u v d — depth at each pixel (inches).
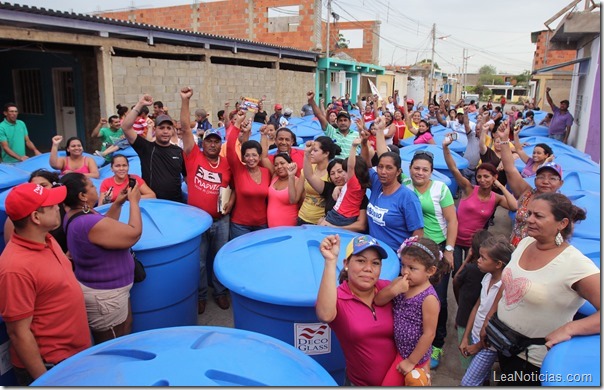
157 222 136.3
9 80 534.9
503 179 252.2
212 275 184.2
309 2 855.1
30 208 89.5
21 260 89.5
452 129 444.1
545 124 538.9
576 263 88.4
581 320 85.1
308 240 118.7
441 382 141.8
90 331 113.5
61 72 508.4
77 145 216.2
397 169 128.9
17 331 89.8
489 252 115.6
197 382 63.6
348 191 148.3
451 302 195.0
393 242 132.6
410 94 1720.0
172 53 497.7
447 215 139.6
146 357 71.4
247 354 72.2
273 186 173.8
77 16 370.6
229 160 173.2
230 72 600.7
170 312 136.6
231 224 179.5
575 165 242.7
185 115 166.7
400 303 93.7
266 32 903.1
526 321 94.6
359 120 166.6
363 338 91.8
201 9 940.0
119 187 166.4
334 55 1031.0
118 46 429.7
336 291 90.0
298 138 343.6
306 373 71.7
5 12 325.4
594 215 144.8
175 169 176.6
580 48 475.2
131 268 116.6
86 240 106.7
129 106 450.3
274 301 99.3
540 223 90.7
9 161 289.1
